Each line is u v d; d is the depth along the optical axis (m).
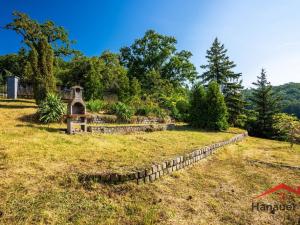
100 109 14.95
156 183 5.73
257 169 8.05
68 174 5.17
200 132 14.20
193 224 4.15
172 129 14.35
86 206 4.29
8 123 9.60
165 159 6.82
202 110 16.45
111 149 7.66
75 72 21.09
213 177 6.86
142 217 4.15
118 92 20.77
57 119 11.02
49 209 4.02
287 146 13.93
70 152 6.79
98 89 19.41
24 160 5.74
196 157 8.17
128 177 5.35
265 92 22.14
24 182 4.70
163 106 20.72
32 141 7.38
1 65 40.38
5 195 4.20
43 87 13.52
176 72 38.84
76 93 9.78
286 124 19.78
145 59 39.59
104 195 4.76
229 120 23.09
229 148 11.40
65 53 32.22
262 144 14.45
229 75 26.70
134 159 6.65
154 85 29.27
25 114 11.27
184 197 5.21
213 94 16.45
